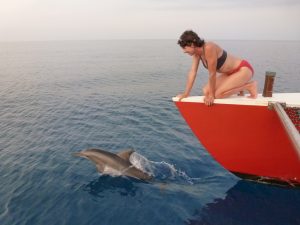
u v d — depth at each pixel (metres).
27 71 40.78
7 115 17.33
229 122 7.03
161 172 9.40
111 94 23.27
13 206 7.79
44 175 9.48
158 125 14.76
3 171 9.90
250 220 6.91
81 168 9.84
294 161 7.09
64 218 7.20
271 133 6.86
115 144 12.13
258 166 7.47
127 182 8.70
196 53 6.50
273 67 38.66
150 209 7.45
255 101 6.61
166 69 40.50
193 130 7.49
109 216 7.21
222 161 7.72
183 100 7.19
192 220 7.00
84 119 16.09
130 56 67.75
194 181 8.82
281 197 7.62
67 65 48.00
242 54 65.19
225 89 6.96
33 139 13.04
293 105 6.34
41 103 20.39
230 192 8.05
